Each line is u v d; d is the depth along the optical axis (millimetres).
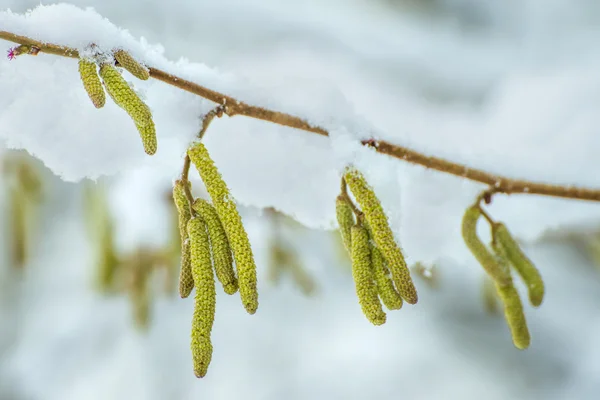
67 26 467
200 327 457
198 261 461
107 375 763
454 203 522
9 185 598
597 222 597
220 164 515
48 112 491
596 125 756
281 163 514
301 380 754
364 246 476
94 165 499
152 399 746
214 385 754
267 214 611
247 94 497
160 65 486
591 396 738
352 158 485
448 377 762
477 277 800
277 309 804
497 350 784
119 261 593
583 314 798
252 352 777
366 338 789
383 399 736
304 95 500
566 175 523
